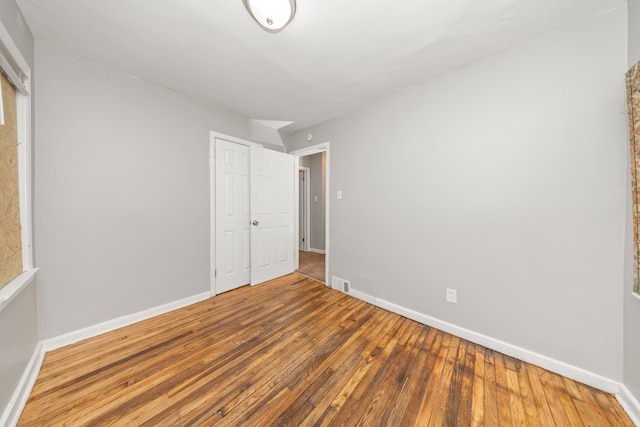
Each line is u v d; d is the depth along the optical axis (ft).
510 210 5.51
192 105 8.21
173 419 3.81
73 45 5.57
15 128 4.65
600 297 4.54
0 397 3.51
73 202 5.95
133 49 5.72
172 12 4.57
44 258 5.53
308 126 11.05
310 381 4.66
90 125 6.18
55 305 5.69
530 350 5.29
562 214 4.90
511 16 4.58
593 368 4.59
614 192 4.40
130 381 4.60
